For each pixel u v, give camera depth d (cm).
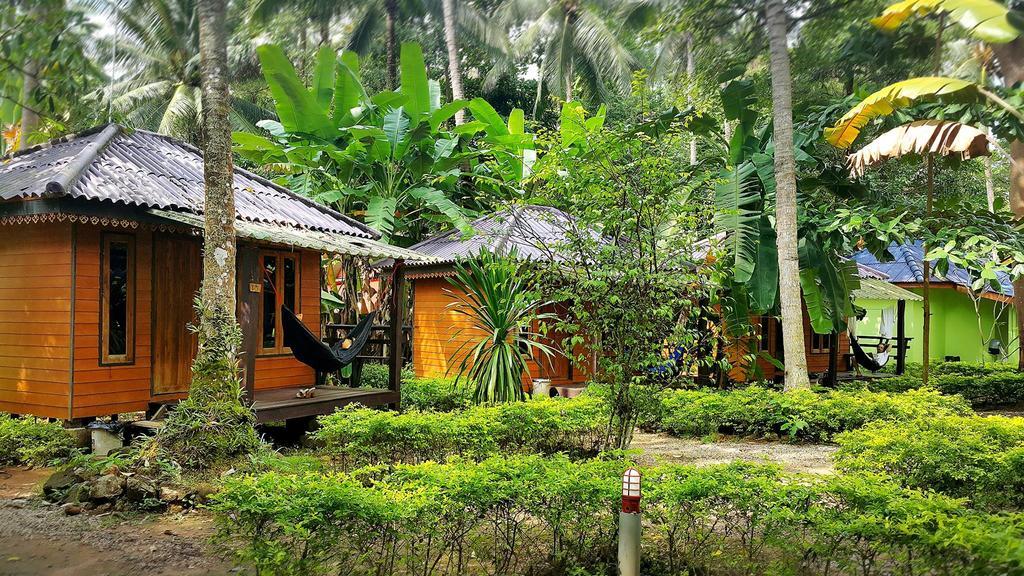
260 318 1080
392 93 1518
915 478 611
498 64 2581
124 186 866
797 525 438
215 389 725
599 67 2566
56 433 802
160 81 2356
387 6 2486
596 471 504
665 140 716
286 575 399
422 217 1667
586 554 457
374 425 667
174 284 961
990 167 2325
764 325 1677
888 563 468
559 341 1418
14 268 898
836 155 1596
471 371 1016
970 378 1479
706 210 704
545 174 694
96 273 874
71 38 698
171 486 643
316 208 1220
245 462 704
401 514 399
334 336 1480
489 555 457
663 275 657
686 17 1566
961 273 2089
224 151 750
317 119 1525
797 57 1656
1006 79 1359
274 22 2519
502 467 495
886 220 1155
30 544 526
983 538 342
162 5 2002
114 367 889
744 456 883
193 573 471
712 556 463
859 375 1691
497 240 1215
